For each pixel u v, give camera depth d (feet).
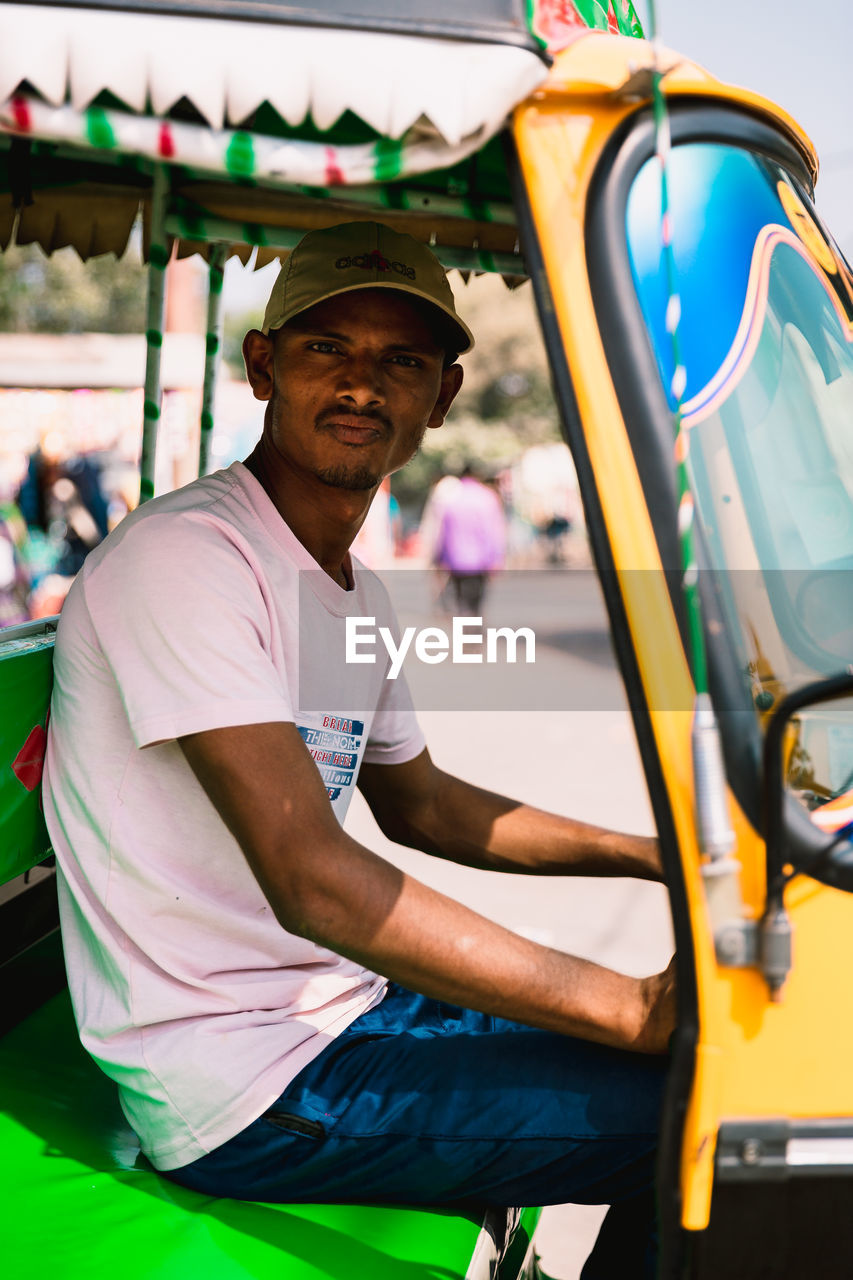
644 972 12.32
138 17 3.46
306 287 5.10
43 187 6.93
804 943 3.61
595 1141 4.55
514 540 86.63
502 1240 4.88
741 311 4.05
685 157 3.98
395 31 3.52
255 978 4.94
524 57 3.55
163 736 4.52
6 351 28.58
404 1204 4.78
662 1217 3.63
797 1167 3.56
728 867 3.51
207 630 4.58
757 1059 3.56
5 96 3.45
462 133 3.52
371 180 3.61
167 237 7.27
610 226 3.71
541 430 91.86
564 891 15.08
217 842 4.90
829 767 4.01
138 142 3.52
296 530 5.41
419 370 5.30
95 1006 4.93
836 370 4.46
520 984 4.36
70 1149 4.89
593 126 3.75
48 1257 4.16
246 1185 4.67
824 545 4.16
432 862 16.16
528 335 88.17
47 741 5.57
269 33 3.49
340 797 5.60
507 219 6.03
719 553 3.81
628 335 3.70
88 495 29.40
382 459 5.31
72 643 5.07
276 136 3.62
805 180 4.65
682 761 3.59
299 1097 4.66
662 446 3.68
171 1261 4.16
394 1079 4.71
